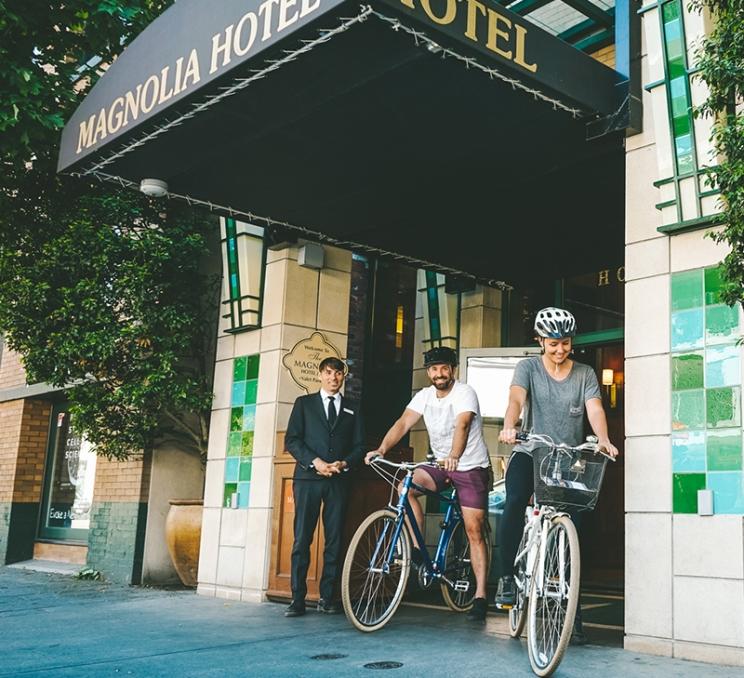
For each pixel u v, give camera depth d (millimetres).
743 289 3576
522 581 4594
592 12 6035
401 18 4090
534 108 5102
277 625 5590
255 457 7387
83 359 7941
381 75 4730
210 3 4809
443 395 5770
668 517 4488
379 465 6637
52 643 4992
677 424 4543
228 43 4609
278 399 7305
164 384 7883
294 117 5266
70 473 11648
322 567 6434
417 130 5445
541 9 6816
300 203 6691
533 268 7832
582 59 5004
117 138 5492
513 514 4578
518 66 4605
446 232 7145
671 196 4707
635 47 5184
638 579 4551
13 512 11797
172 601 7055
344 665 4238
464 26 4340
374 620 5379
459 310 8461
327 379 6281
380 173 6133
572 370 4664
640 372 4766
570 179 6051
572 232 6984
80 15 7453
